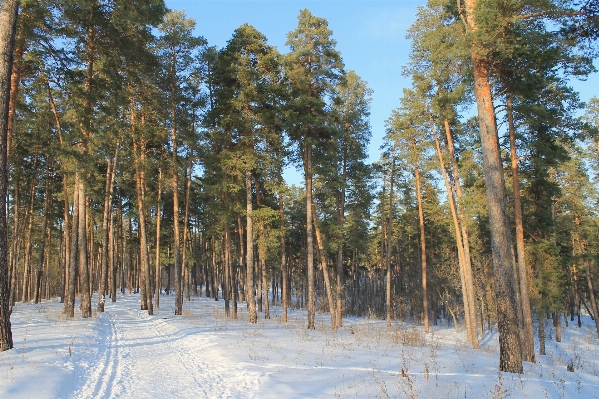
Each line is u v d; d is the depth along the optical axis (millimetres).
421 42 19859
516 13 10133
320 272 47375
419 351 14086
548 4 9594
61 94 16594
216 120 22453
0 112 9742
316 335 17609
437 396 7125
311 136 22750
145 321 21766
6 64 10016
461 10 12008
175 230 26016
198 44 24656
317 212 36094
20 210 33469
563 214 31469
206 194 27031
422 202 30516
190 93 25781
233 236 42125
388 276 29594
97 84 17250
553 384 8484
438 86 21031
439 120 20297
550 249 20891
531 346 15898
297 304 47906
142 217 26969
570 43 10484
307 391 7551
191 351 12695
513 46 10508
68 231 33188
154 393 7695
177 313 25328
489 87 11523
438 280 37219
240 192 24438
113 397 7355
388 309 29047
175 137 25438
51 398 6762
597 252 33375
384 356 12172
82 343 12109
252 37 21828
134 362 10711
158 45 23266
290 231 44938
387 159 30391
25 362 8688
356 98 28516
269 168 22422
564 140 18156
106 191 25672
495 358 14148
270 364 10195
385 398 7008
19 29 13898
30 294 39812
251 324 20703
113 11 15742
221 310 31312
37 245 43281
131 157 25797
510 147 19234
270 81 22156
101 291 25406
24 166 27953
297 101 21547
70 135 16594
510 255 10641
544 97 16656
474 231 27688
